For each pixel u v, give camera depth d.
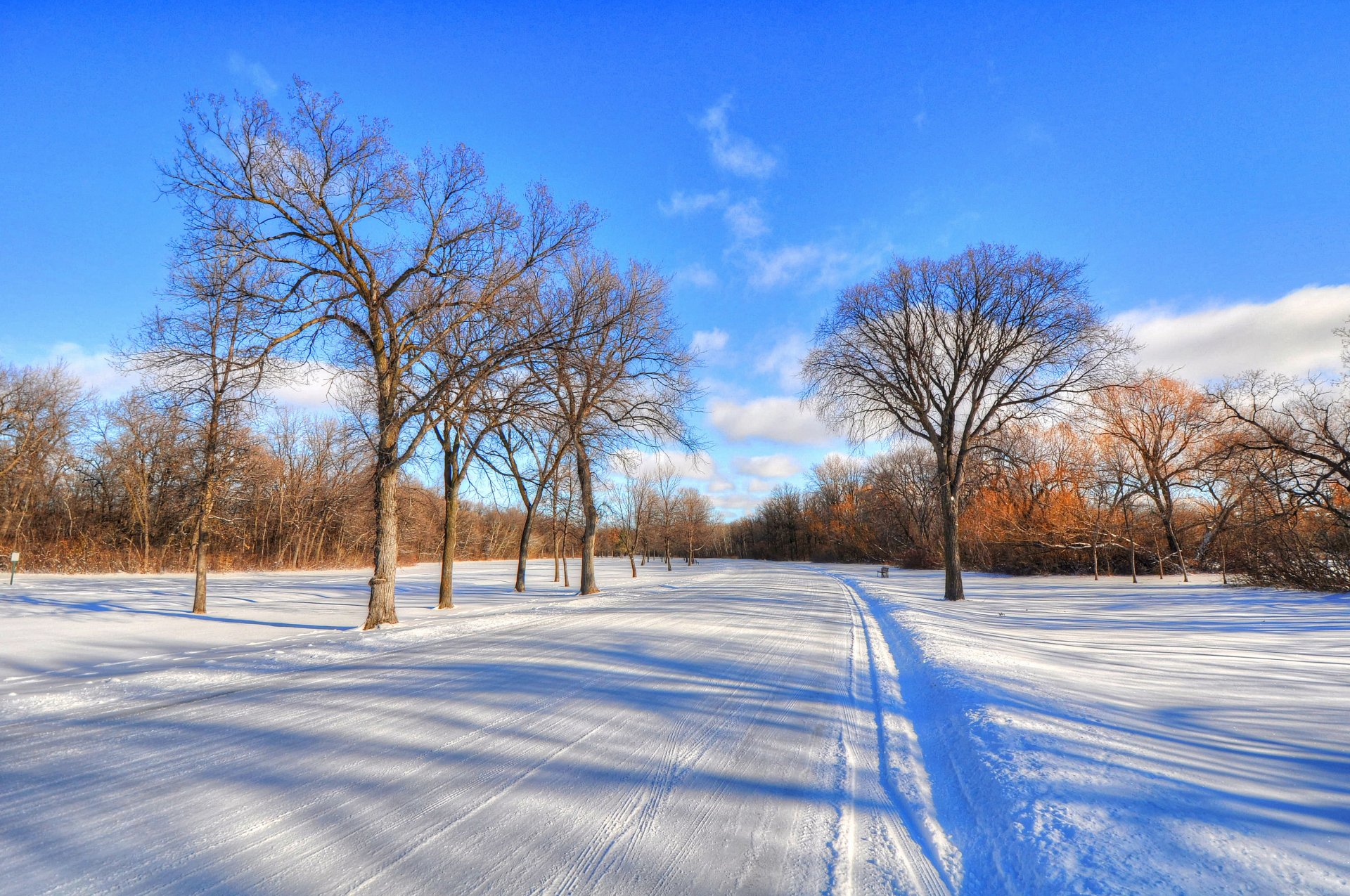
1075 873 2.96
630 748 5.39
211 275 14.05
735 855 3.50
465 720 6.21
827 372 24.19
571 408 22.55
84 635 13.77
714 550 120.38
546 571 54.56
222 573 44.69
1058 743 4.87
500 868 3.32
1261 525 22.20
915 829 3.88
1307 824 3.45
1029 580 32.94
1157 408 34.41
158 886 3.15
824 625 14.81
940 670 8.14
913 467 56.19
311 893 3.06
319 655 10.08
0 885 3.14
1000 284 22.02
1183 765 4.43
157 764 4.95
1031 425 22.55
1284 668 8.27
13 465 40.47
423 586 33.97
